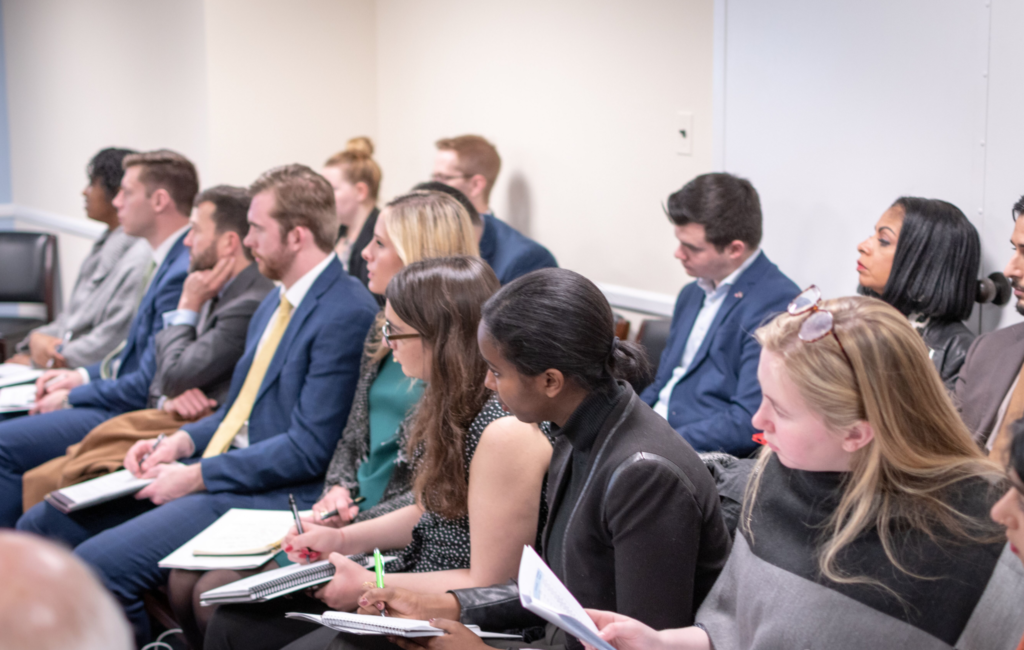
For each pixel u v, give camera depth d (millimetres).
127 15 4922
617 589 1384
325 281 2617
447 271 1847
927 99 2434
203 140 4473
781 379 1236
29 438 3201
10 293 5238
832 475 1252
